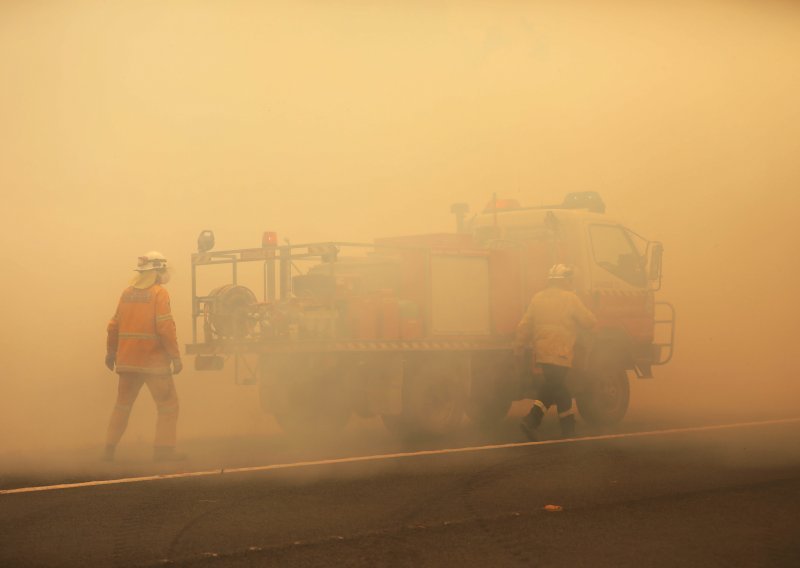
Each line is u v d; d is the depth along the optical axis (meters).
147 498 6.55
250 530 5.60
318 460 8.41
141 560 4.96
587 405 11.52
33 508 6.22
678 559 4.99
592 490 6.86
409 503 6.38
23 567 4.86
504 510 6.16
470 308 11.13
